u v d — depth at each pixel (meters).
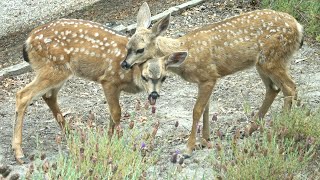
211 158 9.98
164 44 11.70
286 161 9.94
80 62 12.22
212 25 12.17
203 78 11.95
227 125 12.98
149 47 11.55
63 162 9.85
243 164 9.87
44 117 14.01
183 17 19.70
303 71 16.22
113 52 12.04
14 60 18.06
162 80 11.12
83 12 22.67
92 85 15.96
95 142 9.87
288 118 11.52
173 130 12.98
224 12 19.92
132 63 11.52
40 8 24.59
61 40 12.18
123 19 20.45
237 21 12.23
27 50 12.30
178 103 14.64
